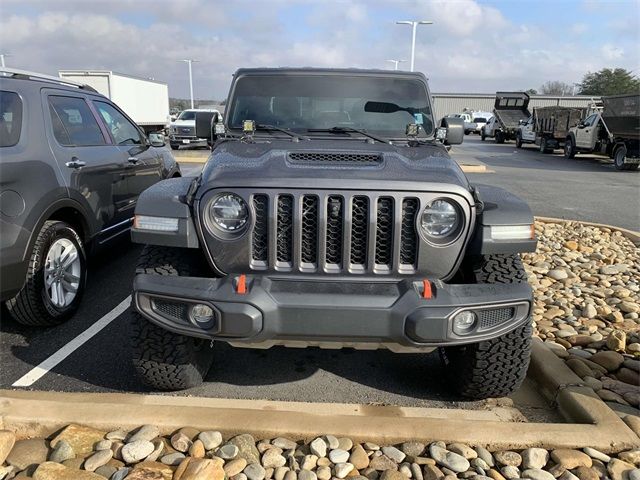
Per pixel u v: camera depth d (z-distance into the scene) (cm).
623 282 562
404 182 274
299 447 272
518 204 295
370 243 274
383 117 412
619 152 1814
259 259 282
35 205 379
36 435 278
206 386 346
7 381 346
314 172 279
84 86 525
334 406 312
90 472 244
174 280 276
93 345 398
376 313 263
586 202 1107
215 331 269
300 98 415
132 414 282
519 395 343
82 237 465
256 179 273
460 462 258
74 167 437
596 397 312
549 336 418
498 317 280
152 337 302
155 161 634
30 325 417
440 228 280
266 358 388
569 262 636
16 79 410
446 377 351
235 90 420
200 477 238
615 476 252
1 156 359
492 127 3425
